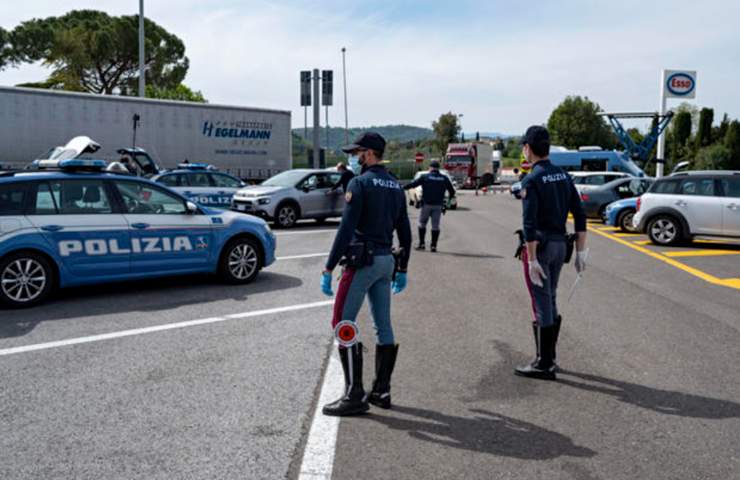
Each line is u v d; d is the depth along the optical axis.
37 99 20.28
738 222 13.34
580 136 81.50
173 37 51.47
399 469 3.49
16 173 7.57
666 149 55.44
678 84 33.91
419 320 6.98
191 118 23.61
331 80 31.14
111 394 4.59
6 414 4.21
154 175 18.61
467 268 10.68
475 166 48.59
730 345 6.05
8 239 7.11
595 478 3.40
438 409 4.38
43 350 5.67
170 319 6.85
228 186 18.23
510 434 3.97
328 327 6.57
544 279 5.00
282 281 9.22
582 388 4.83
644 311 7.49
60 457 3.60
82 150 10.91
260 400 4.50
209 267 8.62
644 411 4.36
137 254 7.93
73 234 7.49
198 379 4.93
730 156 44.78
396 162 52.50
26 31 43.69
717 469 3.51
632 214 16.95
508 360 5.53
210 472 3.44
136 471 3.44
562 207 5.00
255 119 25.42
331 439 3.87
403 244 4.52
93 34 45.94
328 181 18.16
